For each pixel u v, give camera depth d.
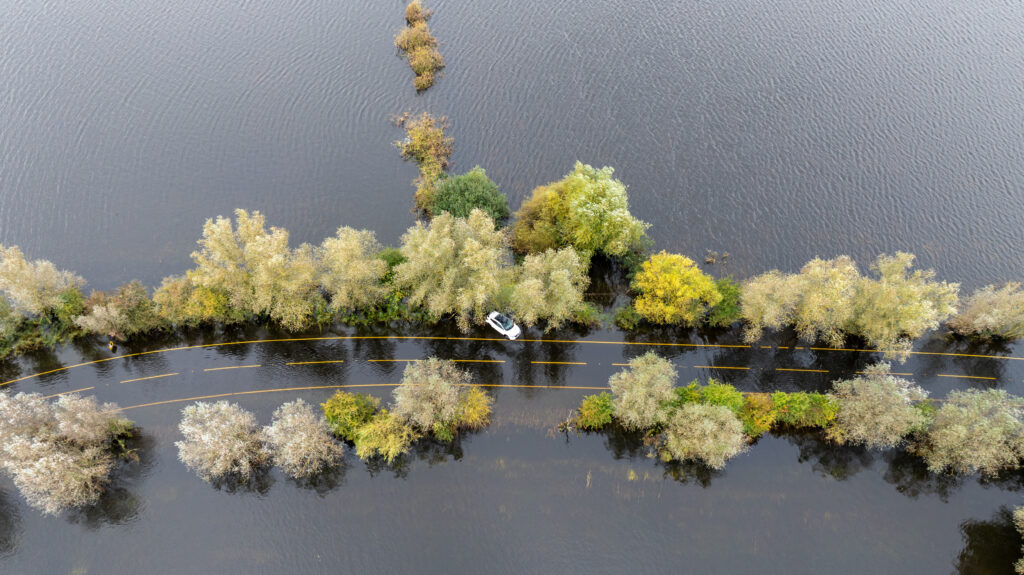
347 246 74.50
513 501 64.88
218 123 113.44
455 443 69.69
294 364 77.50
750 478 66.81
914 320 70.94
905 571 59.91
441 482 66.56
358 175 104.25
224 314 79.31
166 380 75.44
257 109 116.62
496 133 111.56
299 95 119.62
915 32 135.75
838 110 116.00
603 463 68.06
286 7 145.25
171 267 88.69
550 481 66.50
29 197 98.50
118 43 133.12
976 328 76.88
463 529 62.88
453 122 113.62
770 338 80.69
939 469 64.25
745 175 103.75
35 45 131.50
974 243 92.25
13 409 61.91
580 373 76.81
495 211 92.19
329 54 129.88
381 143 110.19
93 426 64.50
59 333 79.88
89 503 64.12
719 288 80.06
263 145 109.38
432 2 144.88
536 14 140.62
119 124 112.81
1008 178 101.81
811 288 74.50
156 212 97.00
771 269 88.88
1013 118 113.06
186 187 101.38
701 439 63.81
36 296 77.44
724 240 93.31
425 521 63.53
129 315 77.62
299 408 68.00
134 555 60.75
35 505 63.00
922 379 75.38
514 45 131.50
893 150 107.56
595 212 80.88
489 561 60.66
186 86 121.56
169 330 80.88
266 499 65.12
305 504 64.81
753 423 68.62
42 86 120.62
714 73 124.69
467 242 72.31
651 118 114.69
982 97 118.06
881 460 68.38
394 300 82.81
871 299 74.56
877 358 77.75
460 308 76.56
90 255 90.00
